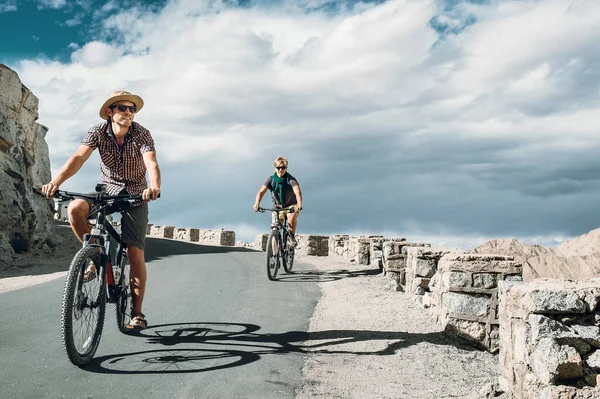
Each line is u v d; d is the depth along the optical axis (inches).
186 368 156.3
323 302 290.5
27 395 128.9
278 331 213.2
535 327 131.8
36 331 195.8
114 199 160.9
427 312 266.2
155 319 223.0
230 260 537.6
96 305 156.2
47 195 157.8
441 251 297.1
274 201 392.8
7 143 695.7
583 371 127.0
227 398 135.2
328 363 173.3
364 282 376.2
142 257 183.2
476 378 169.2
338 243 670.5
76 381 140.3
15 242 649.0
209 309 250.7
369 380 159.2
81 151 170.1
